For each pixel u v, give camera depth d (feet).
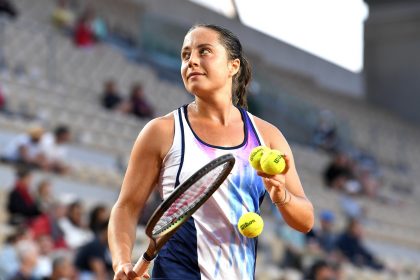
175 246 28.37
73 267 75.87
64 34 157.07
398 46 247.50
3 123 112.37
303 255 104.99
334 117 193.47
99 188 110.93
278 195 27.71
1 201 87.40
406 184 199.82
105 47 162.30
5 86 128.57
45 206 86.63
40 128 102.53
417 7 246.06
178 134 28.78
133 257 84.94
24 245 73.67
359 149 195.83
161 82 167.63
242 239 28.40
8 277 72.38
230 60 29.48
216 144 28.76
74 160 118.32
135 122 140.56
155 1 198.90
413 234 168.04
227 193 28.32
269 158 26.94
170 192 28.55
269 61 225.15
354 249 111.04
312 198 147.74
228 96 29.40
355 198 159.43
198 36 29.17
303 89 214.69
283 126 173.58
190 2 211.00
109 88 141.69
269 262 104.12
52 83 143.23
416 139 225.76
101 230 78.02
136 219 29.01
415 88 243.81
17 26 142.72
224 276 28.12
